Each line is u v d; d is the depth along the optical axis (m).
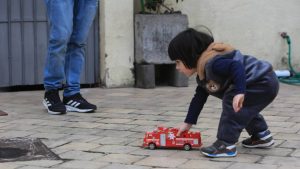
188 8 7.46
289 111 5.21
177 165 3.34
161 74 7.37
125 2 6.87
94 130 4.41
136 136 4.17
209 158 3.49
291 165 3.32
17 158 3.56
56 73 5.14
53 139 4.09
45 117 5.01
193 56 3.39
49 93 5.21
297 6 7.89
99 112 5.23
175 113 5.14
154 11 7.27
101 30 6.88
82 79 6.91
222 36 7.64
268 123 4.61
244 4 7.69
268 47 7.84
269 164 3.34
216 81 3.37
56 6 4.96
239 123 3.49
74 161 3.47
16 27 6.61
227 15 7.64
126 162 3.43
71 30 5.08
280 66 7.91
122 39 6.91
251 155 3.57
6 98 6.17
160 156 3.56
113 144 3.91
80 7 5.25
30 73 6.73
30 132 4.36
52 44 5.05
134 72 7.03
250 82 3.46
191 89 6.82
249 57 3.59
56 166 3.36
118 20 6.86
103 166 3.34
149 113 5.15
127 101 5.89
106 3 6.77
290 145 3.83
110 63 6.88
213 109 5.32
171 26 6.89
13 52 6.62
